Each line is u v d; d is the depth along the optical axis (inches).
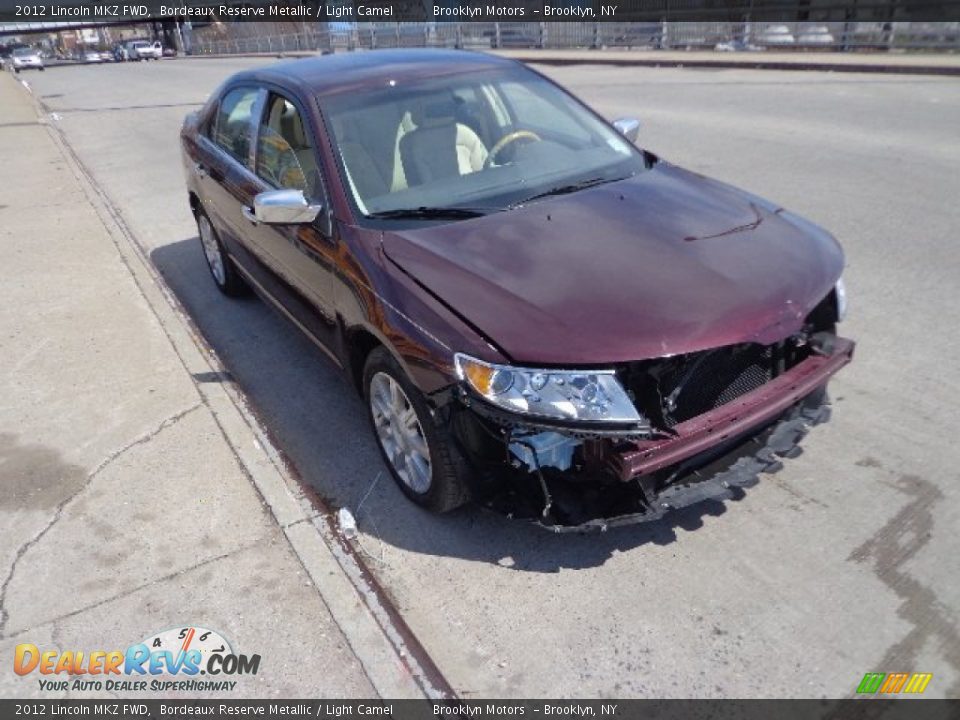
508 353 103.7
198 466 142.6
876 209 259.4
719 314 107.3
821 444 141.3
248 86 188.1
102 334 199.3
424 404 116.3
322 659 102.0
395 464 134.9
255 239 176.6
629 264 116.4
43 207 329.4
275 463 141.4
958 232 233.8
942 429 143.0
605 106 524.1
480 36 1159.6
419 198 140.9
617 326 104.7
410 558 122.4
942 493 127.0
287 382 181.3
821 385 121.9
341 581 113.9
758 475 124.3
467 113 158.7
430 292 115.4
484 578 117.4
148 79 1186.0
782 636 103.9
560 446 107.9
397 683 98.4
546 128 164.1
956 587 109.3
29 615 111.4
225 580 115.4
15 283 238.1
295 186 154.3
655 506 108.0
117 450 149.3
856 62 619.5
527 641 106.0
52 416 162.6
